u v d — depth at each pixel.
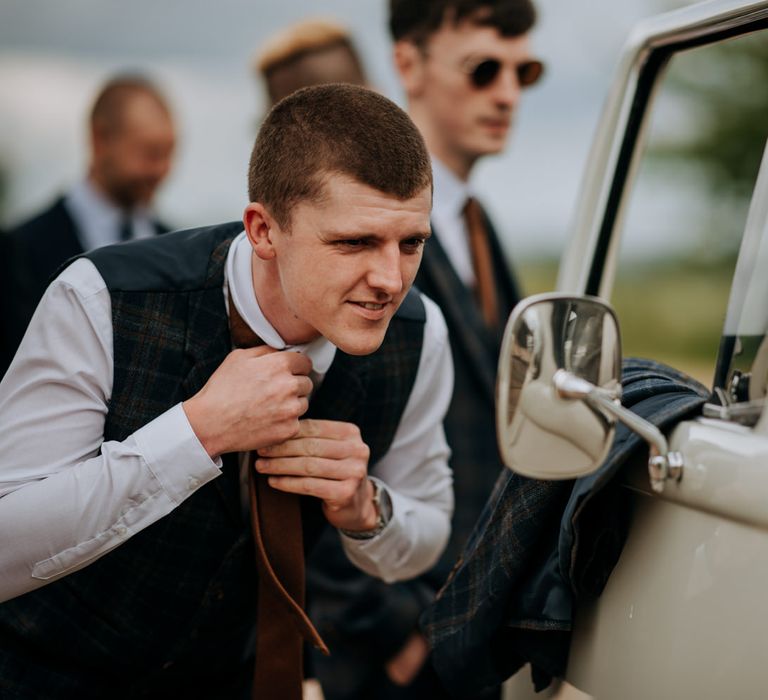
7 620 1.77
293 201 1.51
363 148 1.47
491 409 2.70
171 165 4.47
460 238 2.95
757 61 8.37
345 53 3.27
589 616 1.64
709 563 1.44
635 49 2.03
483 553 1.76
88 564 1.72
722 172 8.59
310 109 1.52
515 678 1.91
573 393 1.31
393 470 2.03
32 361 1.67
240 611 1.86
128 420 1.69
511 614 1.68
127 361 1.68
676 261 8.73
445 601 1.81
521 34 2.89
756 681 1.36
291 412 1.63
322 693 2.53
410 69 2.96
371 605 2.50
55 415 1.66
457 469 2.63
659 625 1.50
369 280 1.50
